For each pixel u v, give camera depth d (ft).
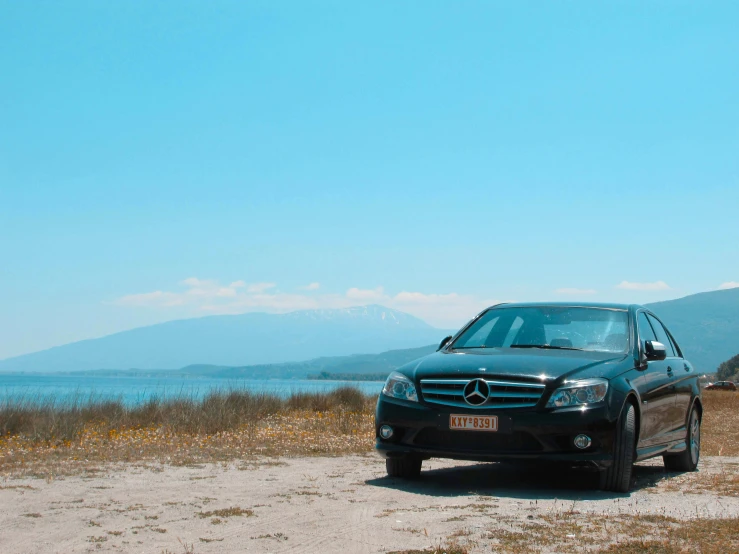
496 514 16.48
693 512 17.17
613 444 20.02
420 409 20.88
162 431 40.50
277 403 58.59
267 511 16.88
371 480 22.49
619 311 24.90
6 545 13.67
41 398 46.09
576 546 13.39
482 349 23.48
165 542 13.89
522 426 19.70
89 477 22.99
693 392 27.99
